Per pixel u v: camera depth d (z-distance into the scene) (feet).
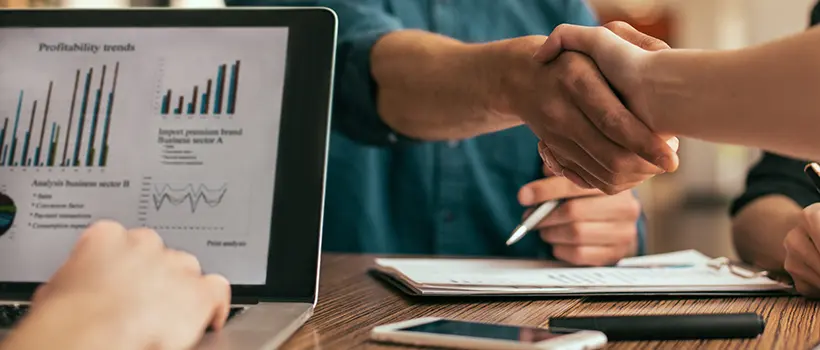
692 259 2.44
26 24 1.71
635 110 1.41
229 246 1.51
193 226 1.53
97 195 1.58
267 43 1.64
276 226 1.51
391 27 2.80
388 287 1.94
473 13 4.19
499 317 1.46
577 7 4.28
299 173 1.54
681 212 7.65
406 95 2.39
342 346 1.19
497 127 2.13
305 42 1.62
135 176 1.59
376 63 2.55
